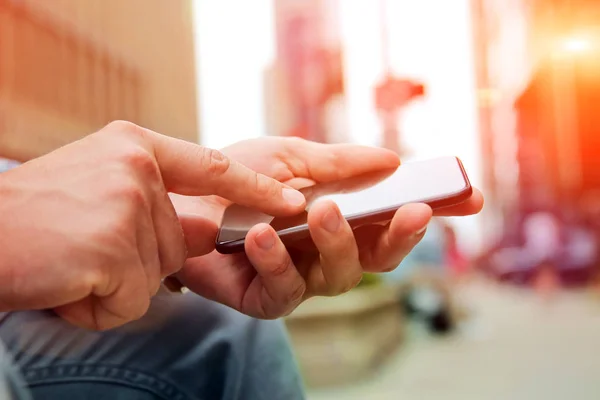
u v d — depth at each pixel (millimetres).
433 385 1951
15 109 1896
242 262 463
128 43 2736
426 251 3318
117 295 351
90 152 357
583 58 3713
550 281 5160
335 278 427
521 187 6051
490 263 6934
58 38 2191
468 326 3350
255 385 480
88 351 458
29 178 347
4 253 332
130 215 348
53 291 332
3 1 1877
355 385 1990
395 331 2807
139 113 2779
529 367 2158
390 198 442
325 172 513
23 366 445
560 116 4824
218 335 487
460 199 429
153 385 459
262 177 414
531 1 3057
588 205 5793
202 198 493
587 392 1737
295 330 1996
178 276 476
